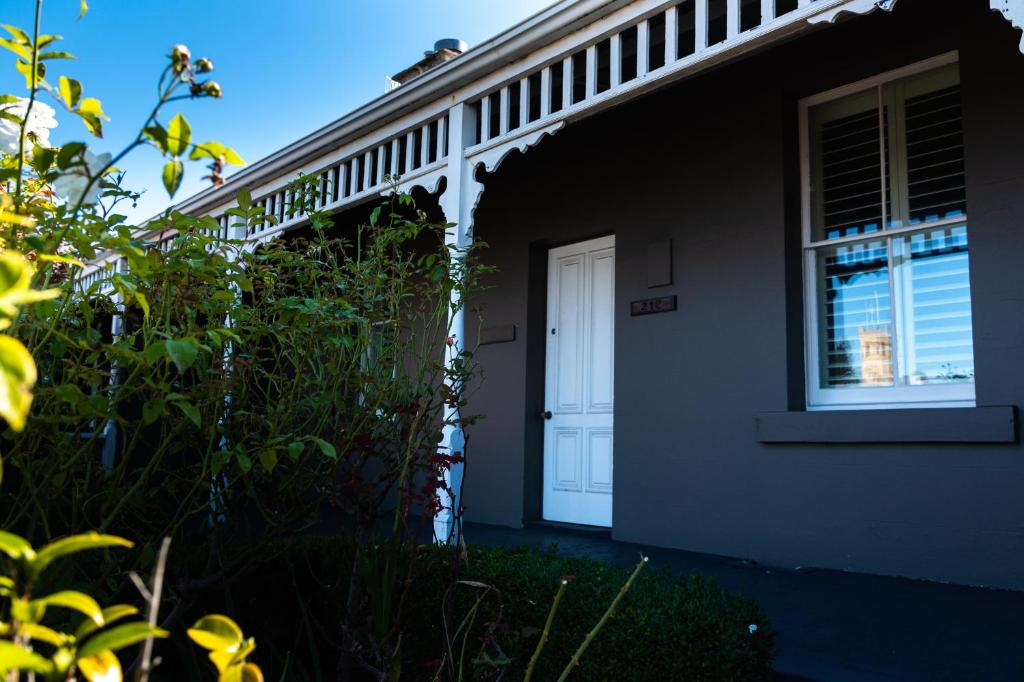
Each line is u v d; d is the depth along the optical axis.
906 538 4.55
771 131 5.46
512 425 6.95
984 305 4.44
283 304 2.87
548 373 7.00
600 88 5.56
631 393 6.07
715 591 2.91
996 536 4.24
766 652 2.74
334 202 6.45
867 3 3.45
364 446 2.99
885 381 4.96
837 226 5.28
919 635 3.34
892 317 4.96
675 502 5.67
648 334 6.03
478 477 7.14
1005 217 4.41
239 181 7.43
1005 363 4.33
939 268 4.81
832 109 5.38
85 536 1.03
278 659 3.19
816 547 4.89
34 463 2.60
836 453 4.88
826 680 2.81
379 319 3.51
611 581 3.01
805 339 5.32
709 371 5.61
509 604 2.91
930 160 4.91
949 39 4.72
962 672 2.87
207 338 2.73
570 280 6.96
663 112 6.16
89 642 1.03
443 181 5.55
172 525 2.83
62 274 2.58
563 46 4.73
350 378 3.21
